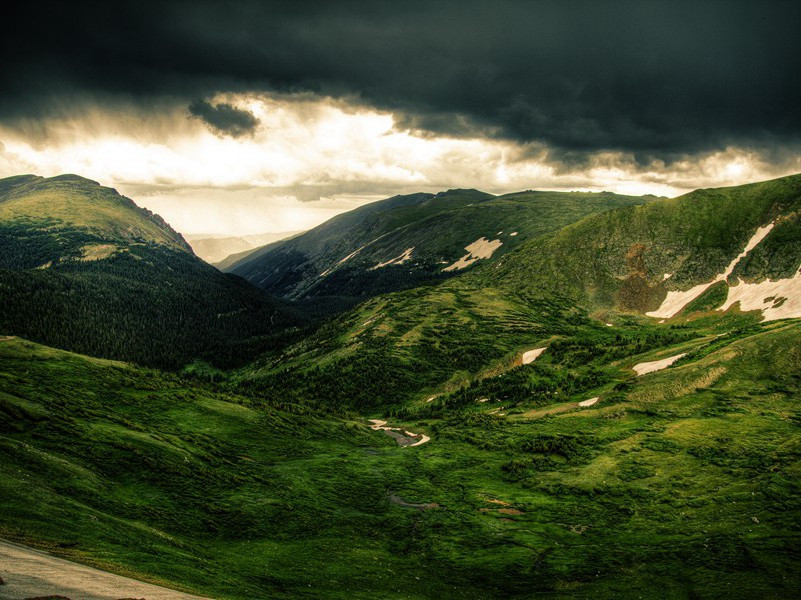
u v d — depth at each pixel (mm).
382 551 78188
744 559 68500
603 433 132875
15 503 52781
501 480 116000
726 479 96438
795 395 127875
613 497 98562
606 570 70625
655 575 67625
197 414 140250
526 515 94938
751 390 135875
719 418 125188
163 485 83062
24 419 91312
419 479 118062
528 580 68938
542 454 128250
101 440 91688
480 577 70250
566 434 136875
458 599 63594
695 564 69125
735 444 109562
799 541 71312
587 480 107000
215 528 74375
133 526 60125
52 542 45281
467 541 83438
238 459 113000
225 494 87500
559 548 79438
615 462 113250
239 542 72438
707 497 90938
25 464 68312
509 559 75625
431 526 90188
